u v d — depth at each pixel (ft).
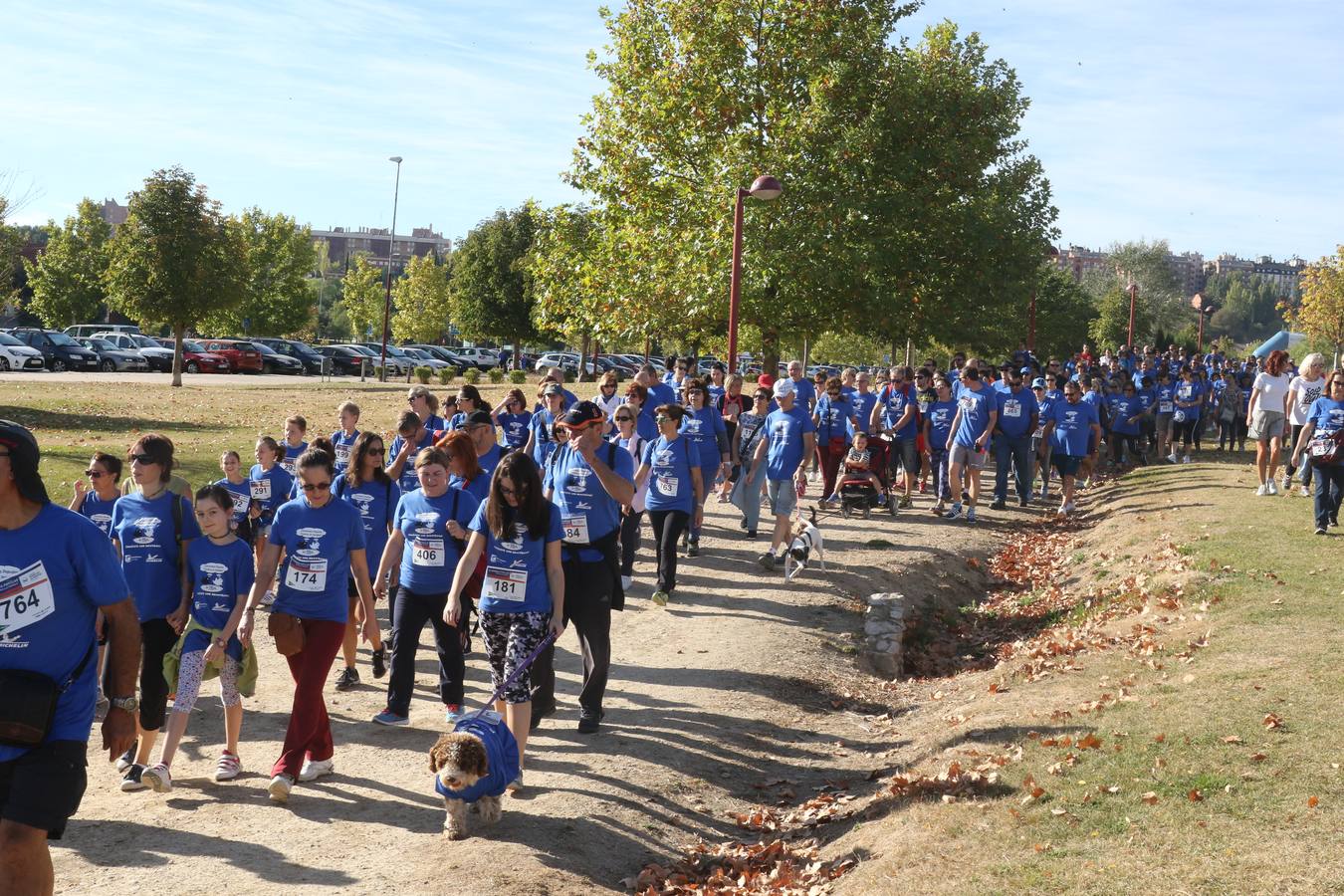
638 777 22.75
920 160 91.71
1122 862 16.14
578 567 24.73
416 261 286.05
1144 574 39.01
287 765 20.40
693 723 26.58
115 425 80.23
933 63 96.48
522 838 19.08
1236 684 23.95
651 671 30.45
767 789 23.53
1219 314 638.53
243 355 171.12
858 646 34.50
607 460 24.77
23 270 269.64
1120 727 22.13
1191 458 79.61
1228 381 83.61
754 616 36.47
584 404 23.70
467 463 27.12
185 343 173.88
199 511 21.03
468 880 17.26
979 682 29.86
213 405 100.53
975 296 98.53
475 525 21.66
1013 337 170.81
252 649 21.56
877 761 25.03
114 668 13.46
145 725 21.27
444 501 24.54
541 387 38.14
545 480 30.12
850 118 90.02
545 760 23.43
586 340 179.11
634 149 95.55
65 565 12.81
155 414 89.97
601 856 19.02
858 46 90.17
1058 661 29.94
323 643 21.07
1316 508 41.45
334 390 129.39
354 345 199.82
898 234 90.12
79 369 156.87
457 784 18.01
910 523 56.24
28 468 12.58
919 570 44.42
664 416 36.78
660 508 37.47
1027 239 97.81
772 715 27.91
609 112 97.86
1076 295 232.12
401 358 194.18
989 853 17.19
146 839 18.54
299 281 247.50
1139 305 260.62
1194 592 34.50
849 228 87.76
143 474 21.71
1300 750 19.51
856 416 62.64
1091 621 35.47
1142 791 18.72
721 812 22.07
